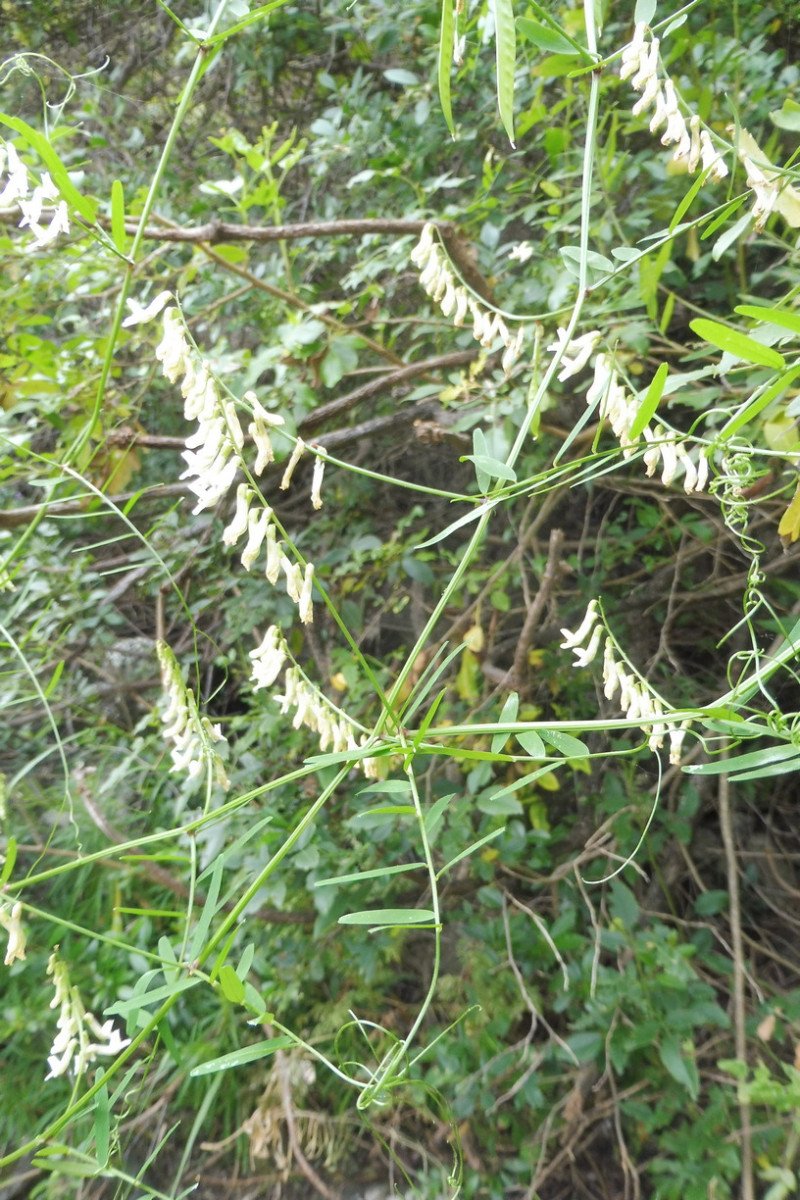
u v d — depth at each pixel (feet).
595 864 2.10
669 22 0.84
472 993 2.01
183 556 2.12
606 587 2.30
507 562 1.92
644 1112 1.77
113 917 2.24
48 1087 2.13
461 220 2.00
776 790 2.29
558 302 1.59
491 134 2.14
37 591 1.86
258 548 0.79
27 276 1.78
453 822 1.86
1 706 1.24
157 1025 1.00
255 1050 0.86
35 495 2.32
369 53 2.39
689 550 1.99
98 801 2.26
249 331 2.29
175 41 2.73
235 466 0.77
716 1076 1.79
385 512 2.40
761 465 1.51
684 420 1.81
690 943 1.94
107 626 2.43
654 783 2.17
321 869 1.86
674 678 2.05
